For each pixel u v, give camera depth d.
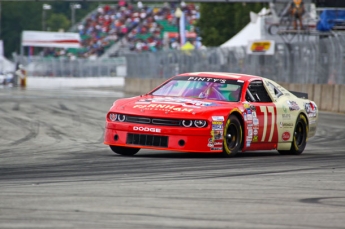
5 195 15.40
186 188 16.75
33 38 158.12
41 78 145.50
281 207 14.36
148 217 12.91
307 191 16.78
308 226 12.47
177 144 23.59
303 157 26.69
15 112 51.97
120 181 17.91
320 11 88.00
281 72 72.31
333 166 22.89
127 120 24.39
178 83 26.70
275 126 27.00
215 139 23.88
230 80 26.52
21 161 22.97
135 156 24.98
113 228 11.89
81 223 12.27
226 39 184.12
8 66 145.88
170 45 196.75
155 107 24.34
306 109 29.25
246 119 25.38
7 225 12.01
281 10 91.69
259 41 74.88
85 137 34.06
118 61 161.12
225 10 183.88
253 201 15.05
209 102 25.11
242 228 12.09
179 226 12.12
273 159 25.19
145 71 105.56
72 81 148.88
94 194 15.60
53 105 62.31
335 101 61.16
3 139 32.44
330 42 63.00
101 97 82.50
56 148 28.28
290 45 70.44
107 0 96.44
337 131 41.25
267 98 27.19
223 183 17.81
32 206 13.98
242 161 23.75
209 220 12.75
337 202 15.23
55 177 18.70
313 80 66.19
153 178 18.59
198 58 88.44
